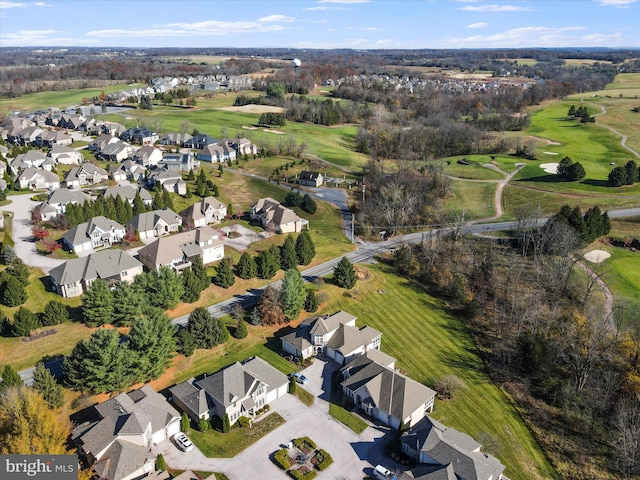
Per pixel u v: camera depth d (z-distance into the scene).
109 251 90.88
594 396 69.25
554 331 82.75
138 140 185.50
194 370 71.38
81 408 61.69
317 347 77.31
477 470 51.97
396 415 61.62
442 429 59.41
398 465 56.69
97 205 111.44
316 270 103.06
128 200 122.19
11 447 47.53
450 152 197.12
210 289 92.31
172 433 59.94
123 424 54.75
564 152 188.62
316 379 71.62
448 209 138.12
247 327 82.19
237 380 63.78
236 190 148.00
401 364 75.50
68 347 73.12
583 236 109.19
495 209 137.38
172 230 113.56
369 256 112.12
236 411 62.28
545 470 58.22
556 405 69.19
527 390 71.81
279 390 67.50
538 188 148.38
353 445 59.72
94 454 52.44
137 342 66.62
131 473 51.59
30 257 96.62
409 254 107.56
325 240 119.44
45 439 49.16
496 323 87.62
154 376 67.88
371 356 71.81
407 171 151.88
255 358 69.75
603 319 83.81
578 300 93.06
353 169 176.75
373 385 65.38
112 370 63.75
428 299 96.00
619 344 75.38
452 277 100.81
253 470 55.25
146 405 58.72
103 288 77.00
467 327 87.31
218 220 123.88
